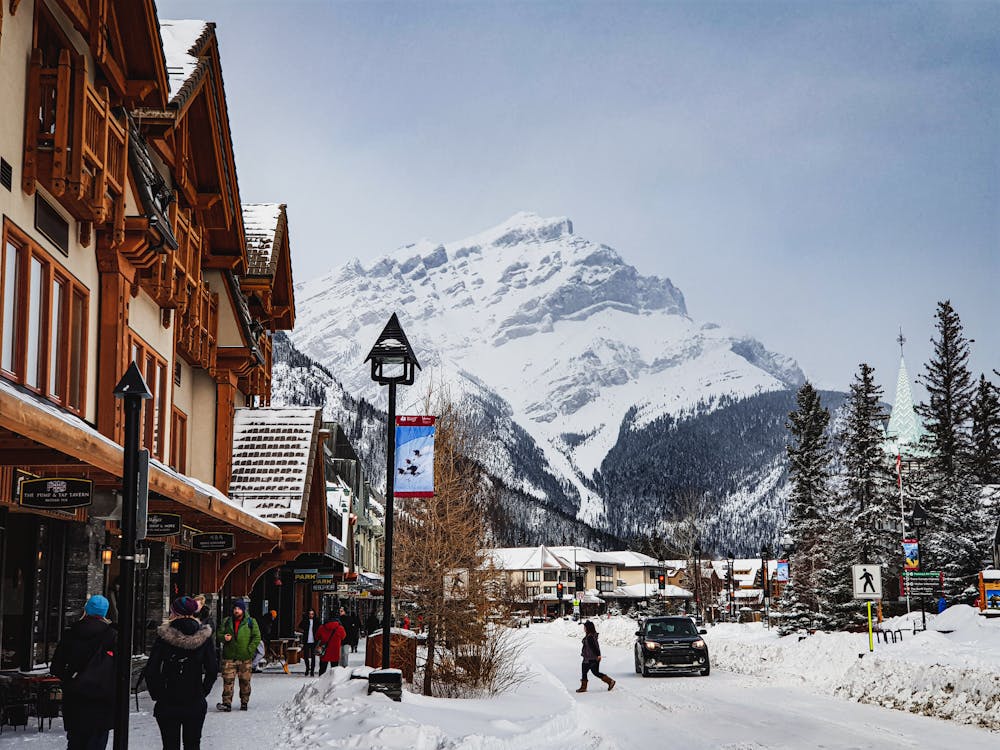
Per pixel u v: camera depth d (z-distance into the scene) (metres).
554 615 161.62
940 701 22.56
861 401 57.34
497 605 24.70
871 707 24.20
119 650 9.48
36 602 17.39
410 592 24.38
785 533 62.94
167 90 22.05
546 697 23.33
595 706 24.61
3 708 15.52
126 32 20.78
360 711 16.41
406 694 19.45
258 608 38.69
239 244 30.11
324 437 32.81
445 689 23.22
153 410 23.11
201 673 11.02
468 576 24.14
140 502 9.79
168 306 23.94
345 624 40.84
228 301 30.41
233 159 28.77
